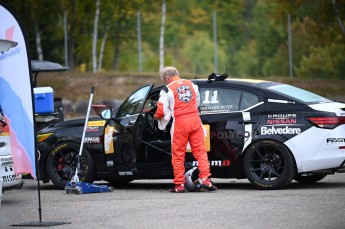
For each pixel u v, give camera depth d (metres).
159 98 22.11
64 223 17.55
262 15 119.12
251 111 22.22
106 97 60.00
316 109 21.72
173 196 21.47
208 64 147.00
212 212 18.28
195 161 22.72
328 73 84.94
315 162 21.61
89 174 23.67
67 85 62.06
